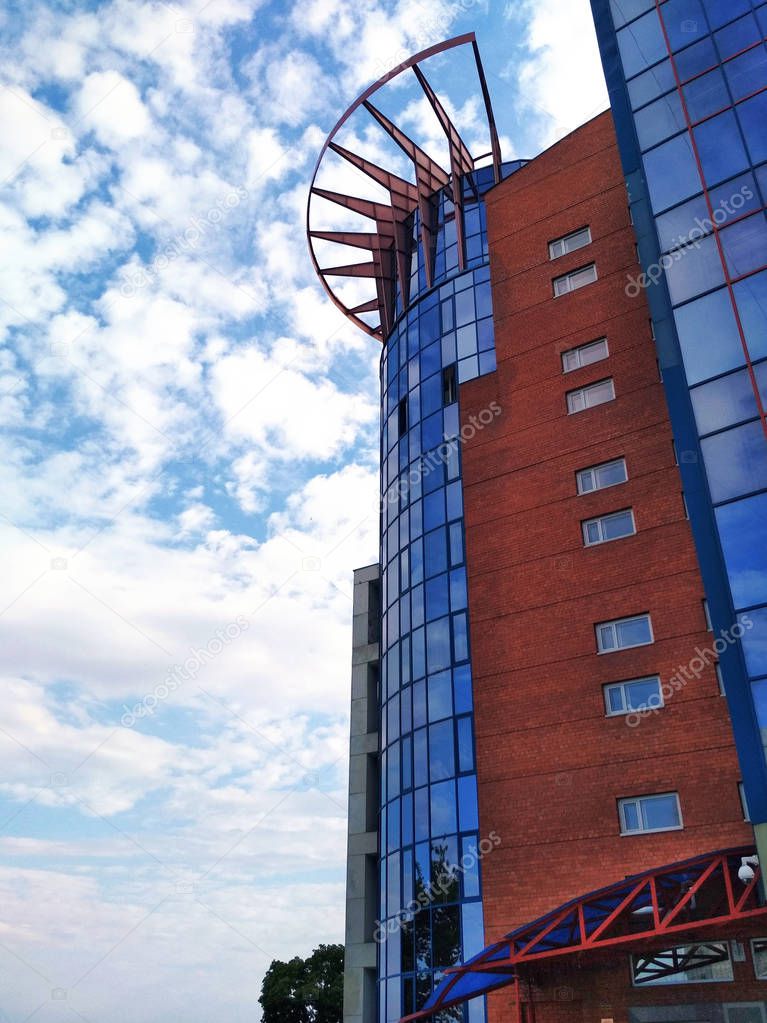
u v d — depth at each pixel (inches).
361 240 1818.4
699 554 828.6
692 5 1074.1
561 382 1245.7
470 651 1155.3
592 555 1103.6
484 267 1507.1
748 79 987.3
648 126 1058.7
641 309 1213.7
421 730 1229.1
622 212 1301.7
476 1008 1005.8
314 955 2564.0
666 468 1090.7
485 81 1615.4
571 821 977.5
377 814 1569.9
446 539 1323.8
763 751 729.6
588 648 1054.4
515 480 1222.3
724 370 882.8
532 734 1051.3
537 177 1427.2
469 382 1352.1
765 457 823.7
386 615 1439.5
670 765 938.7
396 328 1659.7
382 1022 1157.1
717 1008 805.2
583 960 892.6
